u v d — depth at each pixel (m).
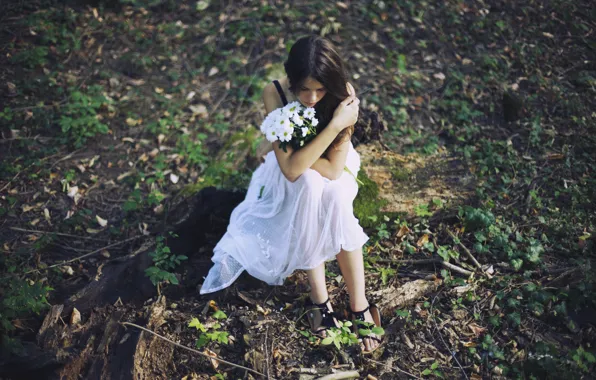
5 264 3.65
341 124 3.00
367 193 3.96
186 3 6.20
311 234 3.07
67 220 4.04
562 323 3.14
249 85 5.34
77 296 3.39
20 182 4.33
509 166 4.25
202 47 5.76
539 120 4.64
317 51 2.83
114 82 5.33
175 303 3.41
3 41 5.50
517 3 5.98
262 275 3.32
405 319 3.22
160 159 4.62
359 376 2.97
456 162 4.32
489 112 4.95
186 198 4.01
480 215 3.69
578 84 5.10
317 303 3.22
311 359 3.07
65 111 4.95
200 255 3.81
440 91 5.21
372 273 3.56
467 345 3.07
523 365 2.91
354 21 5.91
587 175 4.12
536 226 3.76
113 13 6.02
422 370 2.99
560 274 3.38
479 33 5.75
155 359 3.04
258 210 3.36
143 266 3.56
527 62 5.38
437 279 3.43
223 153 4.59
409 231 3.78
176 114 5.11
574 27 5.67
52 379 2.98
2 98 4.98
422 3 6.04
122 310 3.26
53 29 5.68
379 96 5.15
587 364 2.88
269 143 3.78
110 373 2.96
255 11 6.05
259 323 3.25
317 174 3.08
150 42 5.76
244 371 3.00
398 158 4.30
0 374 2.96
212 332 3.20
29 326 3.25
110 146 4.75
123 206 4.20
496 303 3.28
